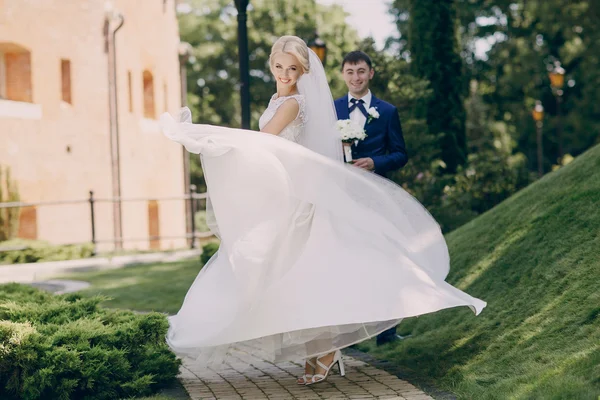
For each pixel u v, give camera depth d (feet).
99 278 33.58
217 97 122.72
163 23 70.28
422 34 42.63
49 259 42.42
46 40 51.11
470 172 37.40
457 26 43.01
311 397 13.92
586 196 18.43
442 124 42.27
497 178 36.96
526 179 37.50
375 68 34.99
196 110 119.14
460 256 20.79
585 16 89.92
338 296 13.71
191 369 16.93
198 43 123.95
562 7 89.66
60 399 13.70
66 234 52.26
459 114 42.70
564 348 12.97
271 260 14.02
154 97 67.51
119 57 58.34
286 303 13.74
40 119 50.42
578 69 100.99
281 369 16.53
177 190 72.02
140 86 63.62
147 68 65.46
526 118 107.34
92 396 14.21
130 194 60.13
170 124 14.49
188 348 14.44
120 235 56.80
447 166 42.11
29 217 49.98
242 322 13.75
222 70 123.13
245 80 26.40
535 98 104.99
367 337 14.17
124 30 59.72
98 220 55.16
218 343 13.92
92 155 54.75
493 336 15.03
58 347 14.17
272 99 15.66
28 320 16.02
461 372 14.08
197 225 103.60
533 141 111.75
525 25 102.94
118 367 14.43
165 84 70.69
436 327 17.33
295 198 14.53
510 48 101.14
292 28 112.57
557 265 16.24
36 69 50.31
